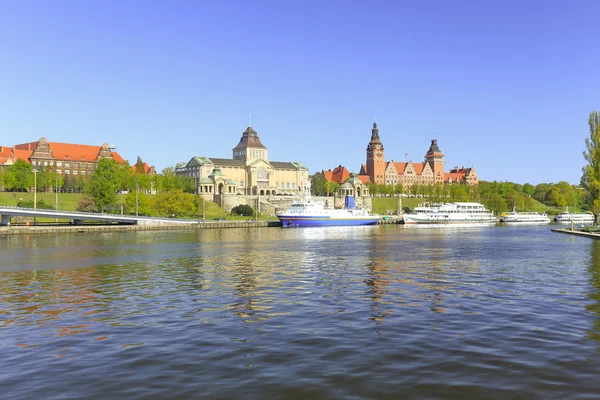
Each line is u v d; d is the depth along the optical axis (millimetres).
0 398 21328
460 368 24469
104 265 66875
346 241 113562
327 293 44844
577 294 43750
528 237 126938
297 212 199250
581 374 23562
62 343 29391
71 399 21203
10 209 148500
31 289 48094
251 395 21469
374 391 21781
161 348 28172
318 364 25219
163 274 57781
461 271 59469
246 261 71250
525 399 20859
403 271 59719
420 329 31766
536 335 30188
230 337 30281
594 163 135500
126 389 22203
